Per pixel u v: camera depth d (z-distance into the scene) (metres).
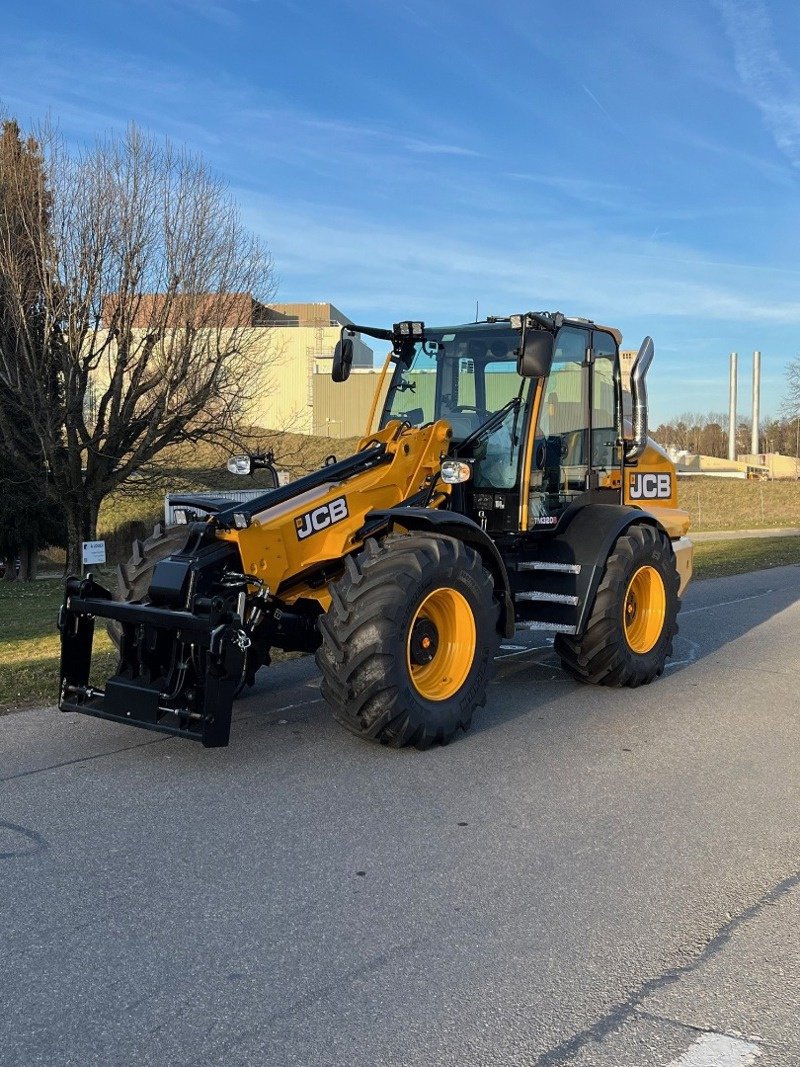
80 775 5.10
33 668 7.70
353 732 5.50
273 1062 2.69
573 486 7.39
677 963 3.23
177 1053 2.72
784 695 7.15
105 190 18.27
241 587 5.25
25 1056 2.70
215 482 25.59
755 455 67.31
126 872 3.92
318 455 28.27
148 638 5.30
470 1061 2.69
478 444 6.91
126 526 29.84
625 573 7.04
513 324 6.28
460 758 5.49
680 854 4.16
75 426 19.47
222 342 19.72
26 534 25.81
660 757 5.57
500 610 6.21
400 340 7.35
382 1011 2.93
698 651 8.91
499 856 4.12
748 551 20.31
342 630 5.30
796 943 3.38
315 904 3.65
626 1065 2.68
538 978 3.13
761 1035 2.82
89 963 3.21
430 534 5.74
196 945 3.33
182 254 18.81
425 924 3.50
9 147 17.88
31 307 18.48
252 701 6.70
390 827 4.43
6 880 3.84
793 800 4.86
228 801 4.74
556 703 6.84
